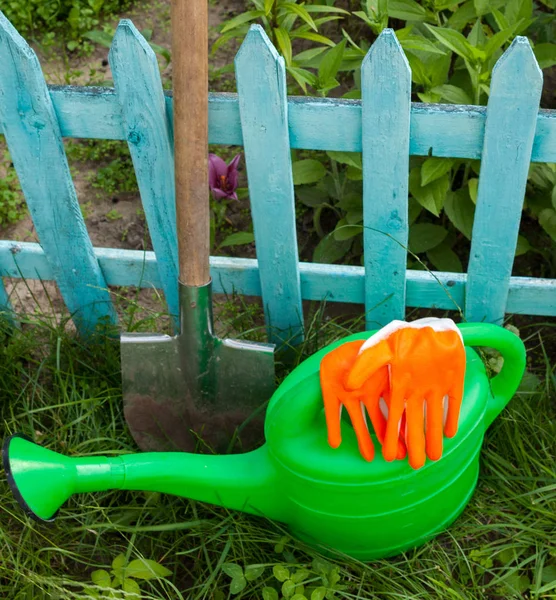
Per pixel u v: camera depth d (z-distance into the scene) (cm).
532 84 133
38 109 146
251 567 145
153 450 163
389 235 153
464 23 179
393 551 148
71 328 181
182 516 154
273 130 143
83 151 207
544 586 142
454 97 164
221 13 222
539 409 161
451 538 152
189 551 148
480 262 156
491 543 150
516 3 170
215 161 180
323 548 148
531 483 154
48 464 138
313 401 135
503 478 154
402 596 143
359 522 142
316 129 144
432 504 144
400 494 140
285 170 147
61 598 144
